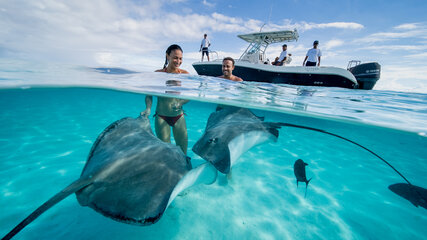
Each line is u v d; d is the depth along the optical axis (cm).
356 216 254
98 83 461
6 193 254
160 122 346
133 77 509
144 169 165
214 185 293
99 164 173
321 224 232
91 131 562
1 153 381
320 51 980
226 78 603
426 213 266
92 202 138
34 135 504
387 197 305
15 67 457
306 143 606
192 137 553
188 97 412
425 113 409
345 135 780
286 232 215
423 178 418
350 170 413
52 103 1249
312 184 333
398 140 759
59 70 498
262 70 1038
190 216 224
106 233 193
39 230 194
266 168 380
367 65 926
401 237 221
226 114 356
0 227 197
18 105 1084
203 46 1303
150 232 197
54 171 318
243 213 239
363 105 459
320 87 880
